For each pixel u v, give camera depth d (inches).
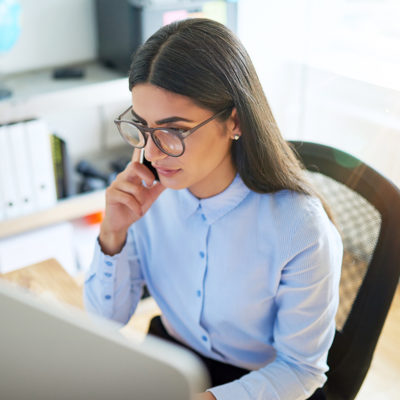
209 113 32.2
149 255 44.3
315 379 38.0
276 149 36.0
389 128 91.3
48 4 89.7
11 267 86.1
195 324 42.4
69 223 90.4
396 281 39.0
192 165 33.8
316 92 102.4
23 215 84.7
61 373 12.6
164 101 31.0
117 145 105.0
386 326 84.2
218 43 31.7
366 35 95.3
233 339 41.7
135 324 84.2
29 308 12.1
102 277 42.5
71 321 12.0
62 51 94.3
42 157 83.0
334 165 43.6
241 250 38.2
